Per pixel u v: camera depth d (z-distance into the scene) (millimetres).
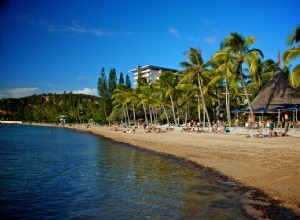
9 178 15188
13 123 166625
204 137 34000
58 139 47438
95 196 11500
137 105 82812
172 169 17297
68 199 11148
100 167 18516
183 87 51281
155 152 26562
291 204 9555
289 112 44375
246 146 23734
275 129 31750
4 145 35781
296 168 14719
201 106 63719
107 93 100500
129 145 34500
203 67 46781
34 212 9695
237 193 11250
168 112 73125
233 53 37406
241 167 16016
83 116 135625
